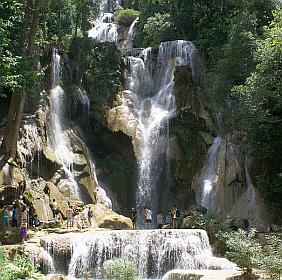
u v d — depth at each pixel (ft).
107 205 98.27
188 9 131.34
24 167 87.51
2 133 94.27
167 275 53.72
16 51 83.76
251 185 90.43
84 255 64.80
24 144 89.40
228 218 83.15
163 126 107.86
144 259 65.41
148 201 102.73
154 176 104.01
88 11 128.06
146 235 66.49
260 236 69.00
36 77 75.15
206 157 101.55
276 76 81.66
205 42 119.14
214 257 65.62
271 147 87.76
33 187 85.40
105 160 105.60
